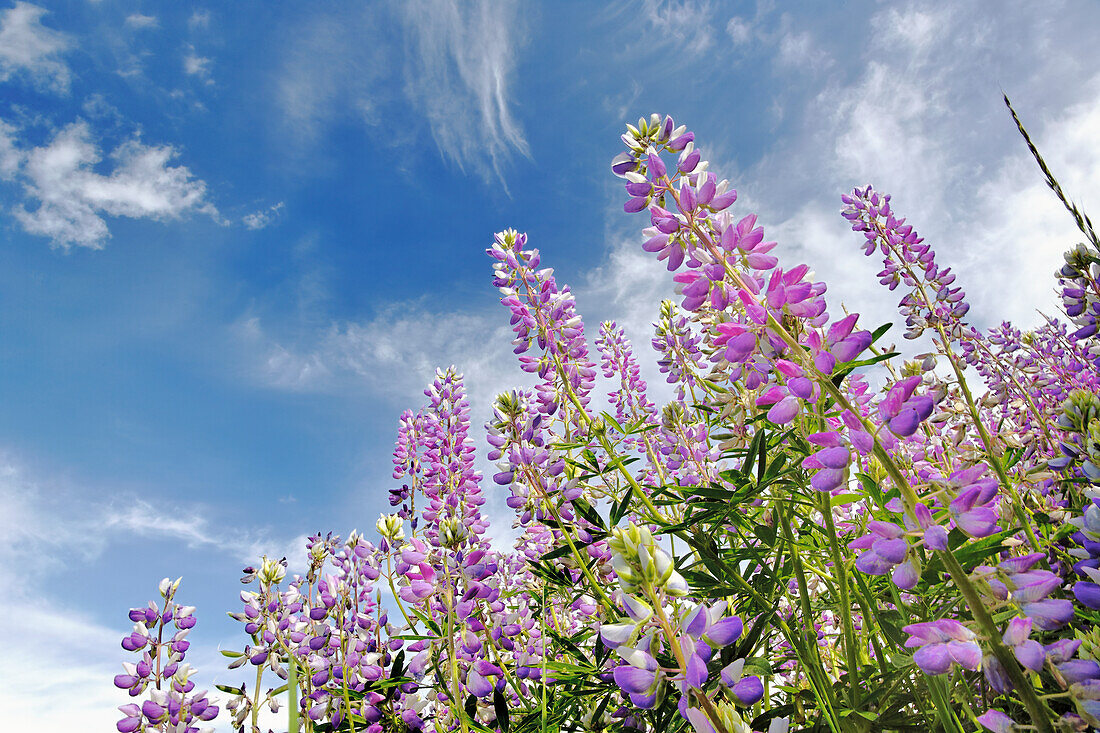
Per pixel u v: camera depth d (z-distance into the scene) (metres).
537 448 0.37
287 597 0.35
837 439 0.16
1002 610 0.15
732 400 0.32
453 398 0.46
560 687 0.32
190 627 0.33
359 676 0.33
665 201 0.25
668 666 0.18
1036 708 0.13
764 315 0.18
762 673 0.19
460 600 0.29
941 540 0.14
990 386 0.48
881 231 0.50
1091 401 0.22
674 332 0.42
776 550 0.27
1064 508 0.27
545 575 0.35
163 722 0.30
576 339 0.41
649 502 0.32
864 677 0.23
